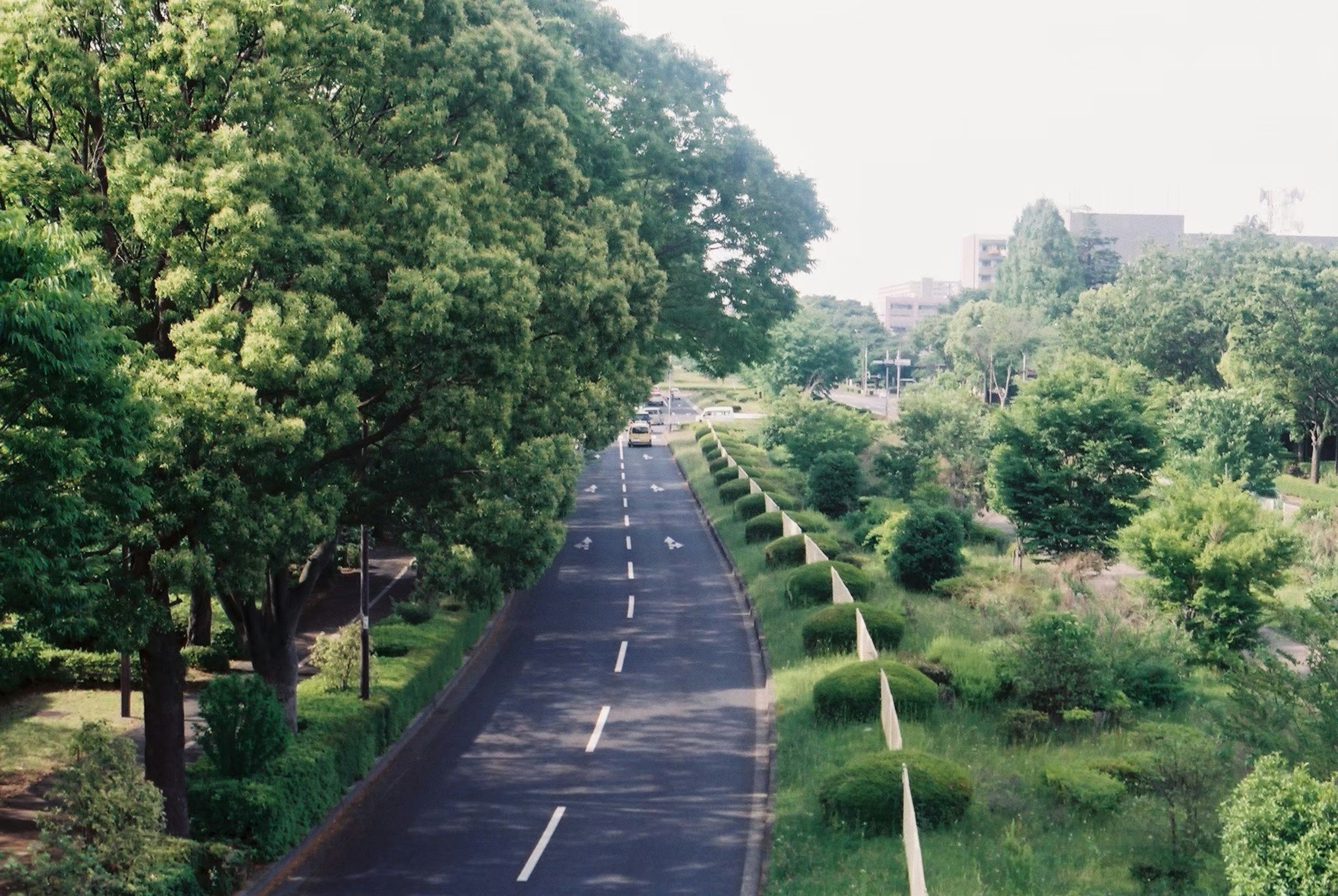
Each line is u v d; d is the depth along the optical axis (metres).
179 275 16.78
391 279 19.19
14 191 16.19
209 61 17.05
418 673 28.33
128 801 15.56
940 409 56.97
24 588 13.64
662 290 27.69
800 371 108.38
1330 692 18.53
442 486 23.45
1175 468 51.53
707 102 42.03
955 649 28.22
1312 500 64.12
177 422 15.66
